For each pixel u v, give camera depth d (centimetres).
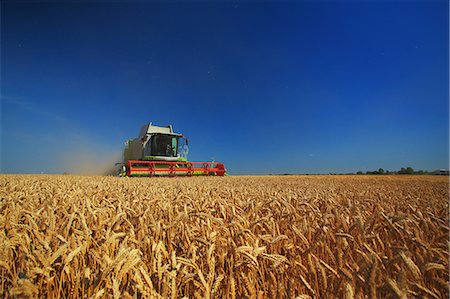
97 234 195
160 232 203
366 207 355
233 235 184
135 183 760
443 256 151
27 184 631
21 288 104
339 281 131
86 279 127
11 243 159
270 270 159
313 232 202
